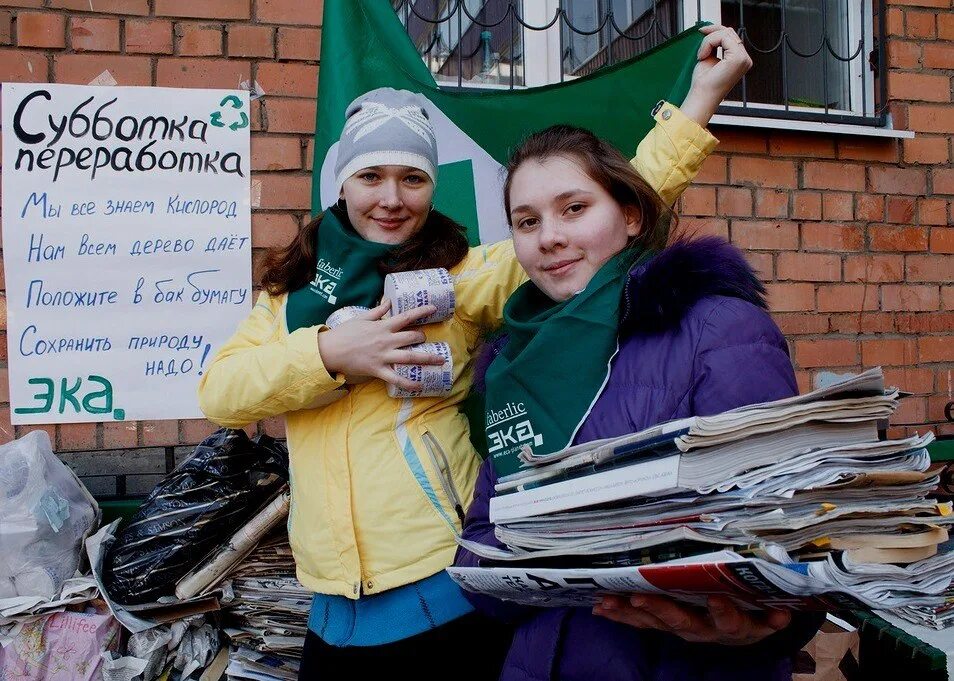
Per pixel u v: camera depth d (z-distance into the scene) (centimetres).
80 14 249
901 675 178
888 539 91
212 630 221
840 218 296
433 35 288
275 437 262
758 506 90
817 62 316
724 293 115
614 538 98
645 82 229
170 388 254
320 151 242
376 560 151
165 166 254
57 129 247
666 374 111
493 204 241
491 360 145
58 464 220
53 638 204
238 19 258
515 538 109
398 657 149
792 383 109
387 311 155
